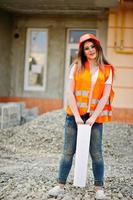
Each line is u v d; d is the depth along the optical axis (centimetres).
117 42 1425
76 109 523
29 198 548
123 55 1423
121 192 584
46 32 1708
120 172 740
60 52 1688
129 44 1420
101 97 531
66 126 538
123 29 1422
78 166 526
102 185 551
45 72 1706
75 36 1684
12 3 1500
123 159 916
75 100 527
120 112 1421
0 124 1302
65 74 1692
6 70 1702
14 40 1722
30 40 1722
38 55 1716
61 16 1677
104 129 1122
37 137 1038
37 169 735
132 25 1417
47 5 1509
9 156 904
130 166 823
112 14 1430
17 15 1706
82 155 523
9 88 1728
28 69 1727
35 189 585
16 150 973
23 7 1562
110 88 528
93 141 530
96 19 1638
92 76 529
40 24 1695
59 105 1686
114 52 1428
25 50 1719
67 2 1441
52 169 737
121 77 1423
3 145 997
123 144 1035
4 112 1323
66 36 1688
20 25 1712
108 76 531
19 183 617
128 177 686
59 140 1016
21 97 1722
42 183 616
